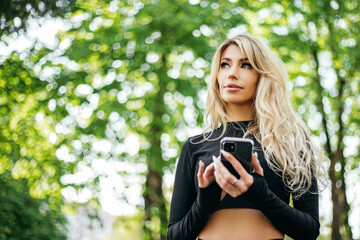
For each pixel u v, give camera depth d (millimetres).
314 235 1696
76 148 8523
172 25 8180
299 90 10008
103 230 9062
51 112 8555
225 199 1722
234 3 8742
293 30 9352
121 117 8320
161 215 8461
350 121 10211
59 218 9422
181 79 8336
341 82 10070
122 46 8469
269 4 9273
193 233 1708
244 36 1961
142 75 8398
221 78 1949
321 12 9281
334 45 9766
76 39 8555
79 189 8500
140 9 8305
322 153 1933
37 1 4844
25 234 8617
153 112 8258
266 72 1905
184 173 1942
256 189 1538
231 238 1682
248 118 1955
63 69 8586
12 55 7797
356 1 9531
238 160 1566
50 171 8719
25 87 8375
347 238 9719
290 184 1776
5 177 8406
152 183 8547
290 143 1836
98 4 8711
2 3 4727
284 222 1626
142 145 8461
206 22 8375
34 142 8961
